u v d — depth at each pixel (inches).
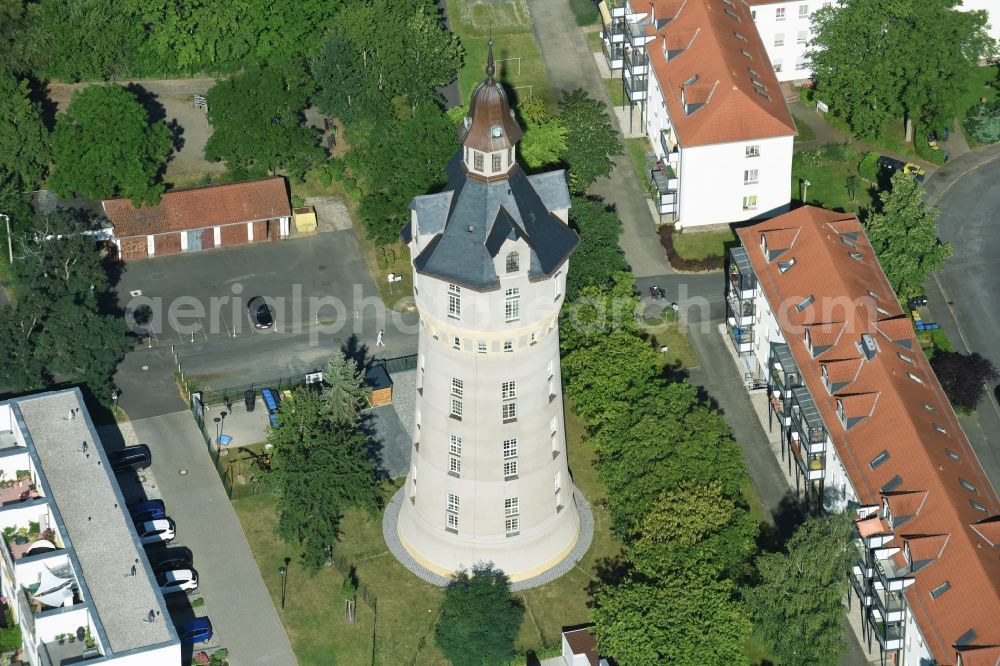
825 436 6437.0
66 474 6186.0
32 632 5669.3
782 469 6815.9
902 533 5900.6
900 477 6053.2
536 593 6245.1
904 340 6624.0
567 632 6008.9
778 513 6638.8
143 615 5639.8
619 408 6525.6
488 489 5994.1
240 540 6510.8
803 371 6599.4
